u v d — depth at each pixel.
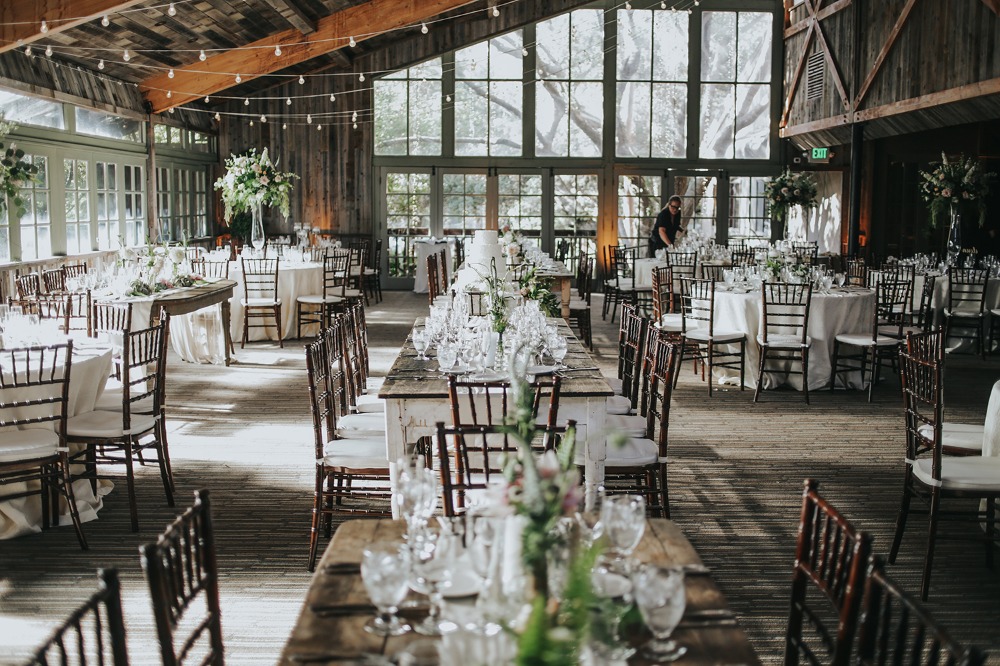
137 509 5.02
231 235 15.71
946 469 4.02
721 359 8.52
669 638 1.94
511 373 2.15
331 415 4.52
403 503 2.41
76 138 10.57
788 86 15.70
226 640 3.50
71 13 7.62
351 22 11.71
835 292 8.36
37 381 4.71
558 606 1.72
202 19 10.38
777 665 3.30
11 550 4.41
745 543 4.51
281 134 15.94
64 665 1.77
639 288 12.08
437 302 7.47
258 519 4.87
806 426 6.91
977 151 12.52
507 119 16.05
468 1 11.54
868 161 14.26
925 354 4.46
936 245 13.41
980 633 3.59
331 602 2.10
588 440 4.18
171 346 9.52
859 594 2.06
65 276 8.59
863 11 12.82
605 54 15.88
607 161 16.06
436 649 1.71
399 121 16.02
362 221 16.17
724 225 16.14
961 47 10.44
